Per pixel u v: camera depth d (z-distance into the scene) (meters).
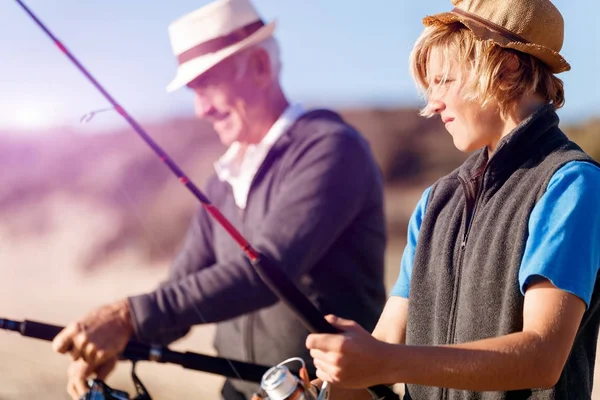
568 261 2.21
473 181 2.49
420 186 25.64
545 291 2.21
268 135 3.77
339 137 3.68
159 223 22.34
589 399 2.38
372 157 3.78
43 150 26.14
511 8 2.41
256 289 3.46
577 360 2.35
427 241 2.58
